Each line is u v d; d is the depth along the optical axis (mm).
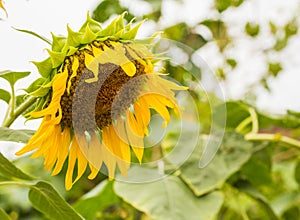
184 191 1476
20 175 1179
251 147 1586
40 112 1108
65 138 1159
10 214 1785
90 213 1591
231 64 1916
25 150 1118
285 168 1916
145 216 1649
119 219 1708
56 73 1123
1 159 1154
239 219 1771
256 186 1679
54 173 1162
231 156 1558
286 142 1631
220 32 1889
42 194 1201
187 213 1441
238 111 1716
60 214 1223
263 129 1831
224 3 1862
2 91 1218
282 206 1850
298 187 1896
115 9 1680
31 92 1132
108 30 1135
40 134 1126
